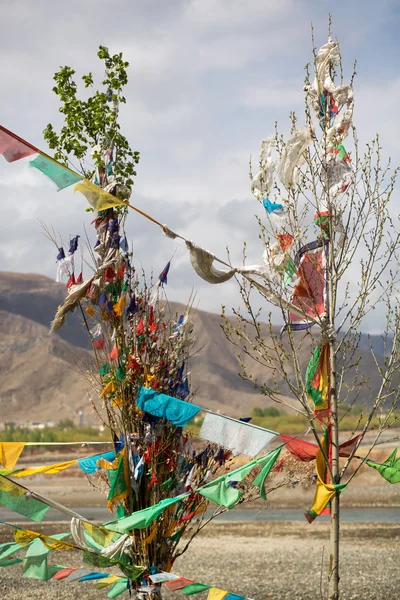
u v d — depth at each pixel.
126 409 6.02
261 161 6.04
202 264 5.70
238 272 5.86
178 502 6.07
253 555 13.71
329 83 6.02
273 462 5.33
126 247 6.09
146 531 5.94
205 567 12.56
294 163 5.95
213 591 5.37
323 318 5.98
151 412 5.65
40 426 85.69
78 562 12.55
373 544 14.70
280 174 5.95
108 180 6.23
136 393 5.96
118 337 6.03
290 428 48.28
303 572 12.02
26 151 5.19
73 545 5.46
